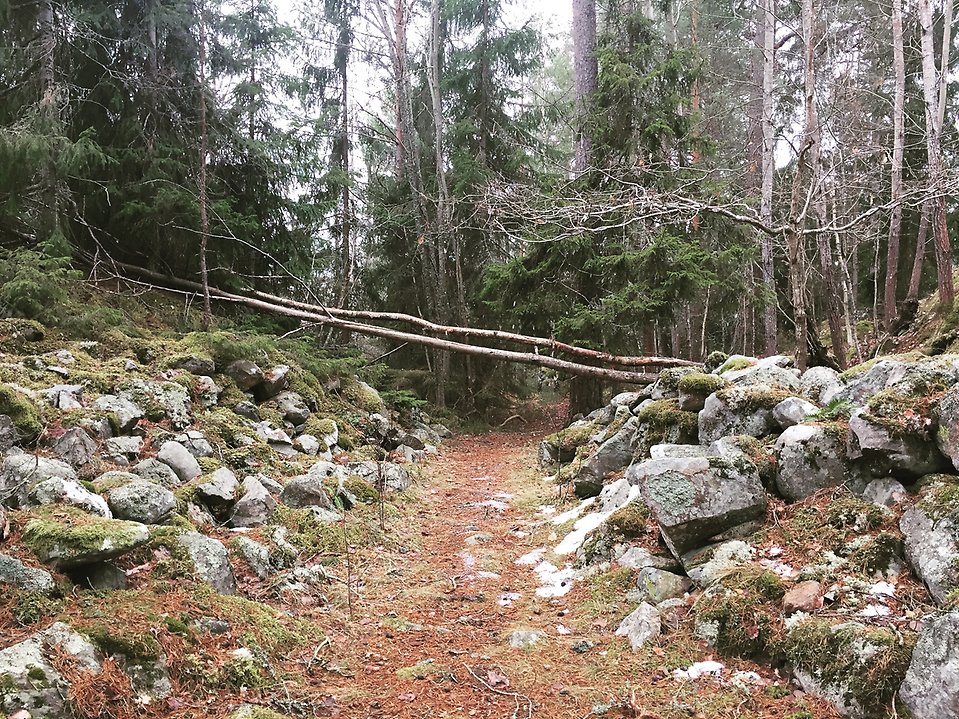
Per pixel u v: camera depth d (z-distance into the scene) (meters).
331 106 17.39
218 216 11.68
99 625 2.93
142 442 6.16
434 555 5.77
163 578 3.74
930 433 3.97
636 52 12.66
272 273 13.96
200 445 6.59
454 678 3.47
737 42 20.50
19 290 8.27
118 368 7.65
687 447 5.71
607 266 12.41
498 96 17.72
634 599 4.32
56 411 5.84
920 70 17.14
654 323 13.01
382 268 18.16
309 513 5.80
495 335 13.39
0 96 10.40
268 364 9.90
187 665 3.02
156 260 12.24
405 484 8.13
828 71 9.95
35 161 9.38
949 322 11.91
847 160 10.05
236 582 4.21
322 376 11.51
